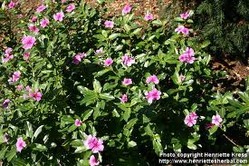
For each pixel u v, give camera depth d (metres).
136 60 0.90
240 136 0.90
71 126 0.76
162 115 0.83
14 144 0.73
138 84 0.85
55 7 1.02
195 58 0.89
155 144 0.79
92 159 0.73
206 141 0.88
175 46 0.91
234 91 1.00
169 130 0.84
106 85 0.80
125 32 0.96
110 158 0.82
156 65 0.88
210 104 0.85
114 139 0.80
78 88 0.79
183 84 0.84
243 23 1.04
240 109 0.74
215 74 0.92
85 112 0.77
